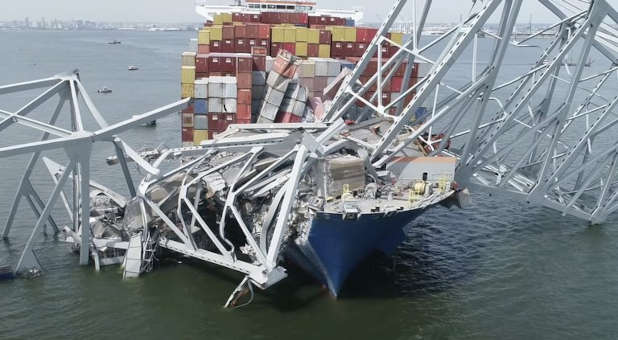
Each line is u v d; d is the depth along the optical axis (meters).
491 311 34.22
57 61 199.25
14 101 104.31
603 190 47.56
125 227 39.19
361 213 31.31
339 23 84.19
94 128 84.56
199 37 65.12
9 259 38.44
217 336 30.77
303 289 35.78
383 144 36.66
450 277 38.22
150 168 36.59
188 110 56.62
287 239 34.25
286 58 52.19
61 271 37.00
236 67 53.88
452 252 42.31
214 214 42.88
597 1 38.81
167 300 34.03
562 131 48.88
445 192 35.88
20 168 59.59
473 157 42.81
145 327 31.36
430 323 32.62
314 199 33.81
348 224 31.72
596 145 76.50
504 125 41.91
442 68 34.25
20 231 43.22
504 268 39.81
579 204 50.38
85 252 37.22
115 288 35.19
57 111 42.94
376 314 33.28
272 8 108.69
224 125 54.75
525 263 40.72
